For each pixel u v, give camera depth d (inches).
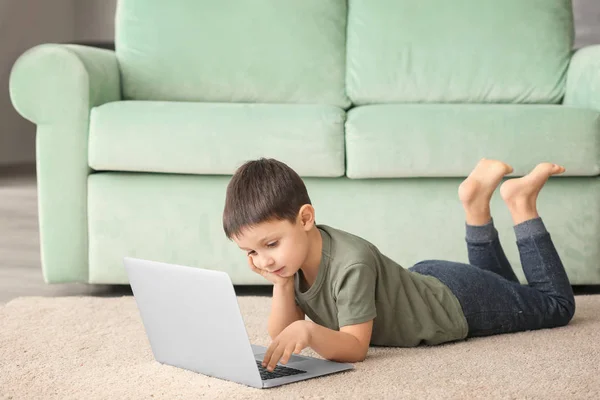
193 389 69.8
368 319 76.0
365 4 135.5
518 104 127.2
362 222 114.7
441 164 111.7
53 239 116.9
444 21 133.4
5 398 69.4
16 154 268.1
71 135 115.6
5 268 137.6
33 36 267.0
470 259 95.8
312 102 134.2
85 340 88.4
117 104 116.4
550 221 114.3
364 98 133.5
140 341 88.0
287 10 135.3
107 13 270.5
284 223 72.3
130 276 76.8
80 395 69.5
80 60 115.8
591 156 112.3
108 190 115.6
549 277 90.7
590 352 80.4
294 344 71.0
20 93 114.9
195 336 72.9
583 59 125.4
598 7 221.1
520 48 132.1
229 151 112.6
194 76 133.5
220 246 115.5
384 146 111.6
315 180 115.1
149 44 134.0
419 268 88.0
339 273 75.8
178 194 115.3
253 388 69.1
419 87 132.3
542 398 66.3
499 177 92.7
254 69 133.6
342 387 69.1
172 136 112.8
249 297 110.0
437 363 76.7
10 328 93.5
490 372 73.5
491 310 86.3
